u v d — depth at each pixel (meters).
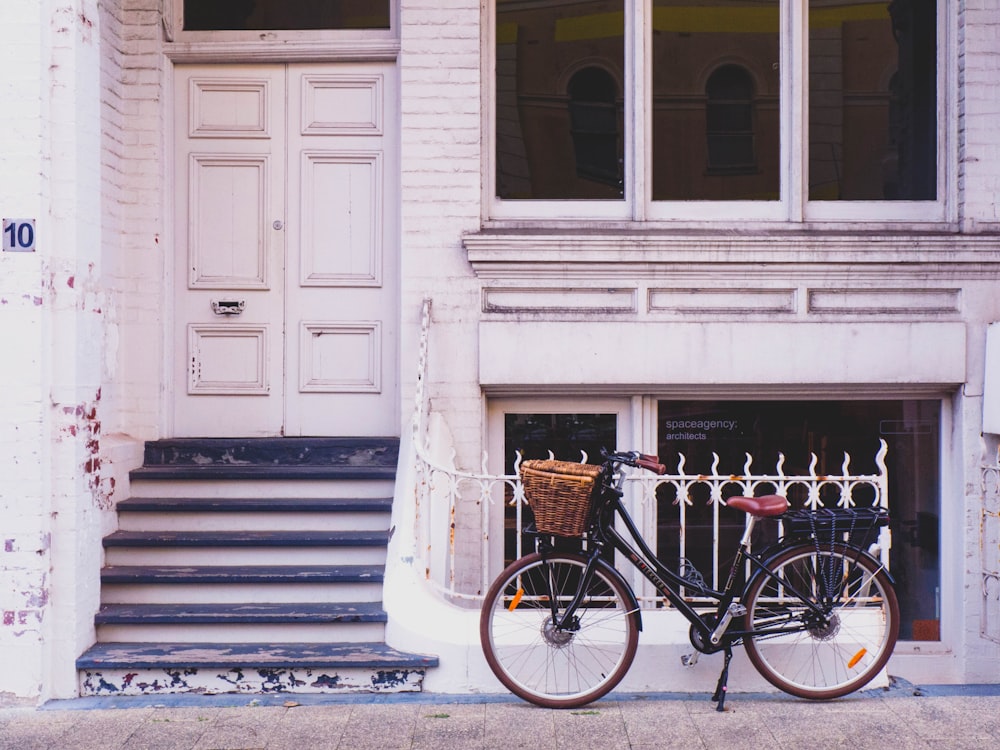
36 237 5.02
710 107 6.58
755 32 6.57
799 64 6.51
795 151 6.50
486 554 5.18
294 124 6.72
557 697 4.77
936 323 6.31
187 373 6.71
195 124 6.71
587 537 4.78
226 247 6.73
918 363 6.32
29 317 5.02
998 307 6.36
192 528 5.99
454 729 4.53
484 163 6.53
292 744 4.38
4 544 5.01
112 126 6.27
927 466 6.63
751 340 6.30
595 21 6.56
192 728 4.59
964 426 6.39
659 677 5.00
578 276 6.33
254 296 6.73
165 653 5.12
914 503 6.64
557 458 6.58
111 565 5.77
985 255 6.29
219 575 5.55
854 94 6.61
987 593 6.41
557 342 6.29
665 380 6.30
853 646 4.93
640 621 4.79
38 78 5.03
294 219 6.73
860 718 4.63
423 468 5.37
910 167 6.61
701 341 6.29
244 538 5.77
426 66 6.35
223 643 5.24
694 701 4.86
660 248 6.25
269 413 6.72
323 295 6.73
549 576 4.82
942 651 6.57
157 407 6.52
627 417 6.59
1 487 5.02
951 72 6.53
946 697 4.95
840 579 4.95
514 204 6.56
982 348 6.34
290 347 6.73
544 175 6.58
